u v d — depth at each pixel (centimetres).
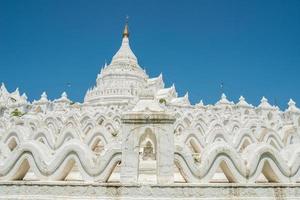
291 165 880
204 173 819
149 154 1146
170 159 801
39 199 791
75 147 853
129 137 821
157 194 768
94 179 816
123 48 8075
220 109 4822
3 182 827
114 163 830
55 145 1453
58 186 800
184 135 1564
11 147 1330
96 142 1543
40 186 808
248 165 845
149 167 1091
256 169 846
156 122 827
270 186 817
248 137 1578
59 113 2603
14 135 1326
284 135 1648
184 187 776
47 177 838
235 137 1583
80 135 1680
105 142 1517
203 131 2056
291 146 969
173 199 764
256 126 1939
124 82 6756
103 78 7156
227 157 845
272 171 869
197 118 2452
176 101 5928
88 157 841
